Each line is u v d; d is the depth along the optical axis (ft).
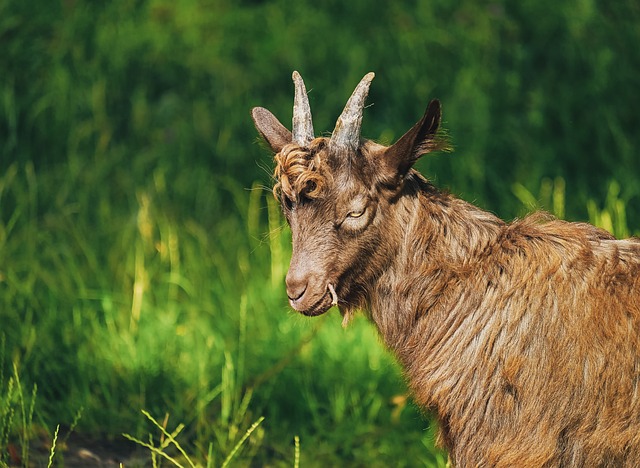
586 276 43.60
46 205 85.97
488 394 43.39
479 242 45.03
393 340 45.96
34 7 103.50
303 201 43.93
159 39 103.24
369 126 93.50
